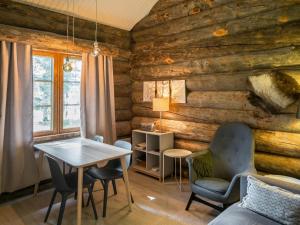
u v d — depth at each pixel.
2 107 3.07
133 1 4.04
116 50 4.46
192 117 3.79
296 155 2.74
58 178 2.43
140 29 4.59
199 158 2.94
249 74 3.12
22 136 3.30
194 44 3.74
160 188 3.56
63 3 3.62
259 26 3.02
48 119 3.77
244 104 3.15
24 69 3.29
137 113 4.77
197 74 3.74
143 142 4.38
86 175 2.88
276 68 2.89
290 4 2.77
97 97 4.21
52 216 2.77
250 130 2.92
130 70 4.85
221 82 3.39
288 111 2.79
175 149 3.82
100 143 3.33
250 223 1.82
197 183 2.75
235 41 3.24
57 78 3.81
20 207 2.99
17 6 3.32
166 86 4.12
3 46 3.07
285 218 1.79
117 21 4.41
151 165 4.10
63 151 2.87
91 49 4.03
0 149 3.07
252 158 2.74
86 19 4.10
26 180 3.35
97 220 2.67
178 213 2.83
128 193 2.88
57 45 3.61
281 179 2.20
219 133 3.19
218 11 3.39
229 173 2.94
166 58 4.12
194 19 3.68
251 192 2.06
